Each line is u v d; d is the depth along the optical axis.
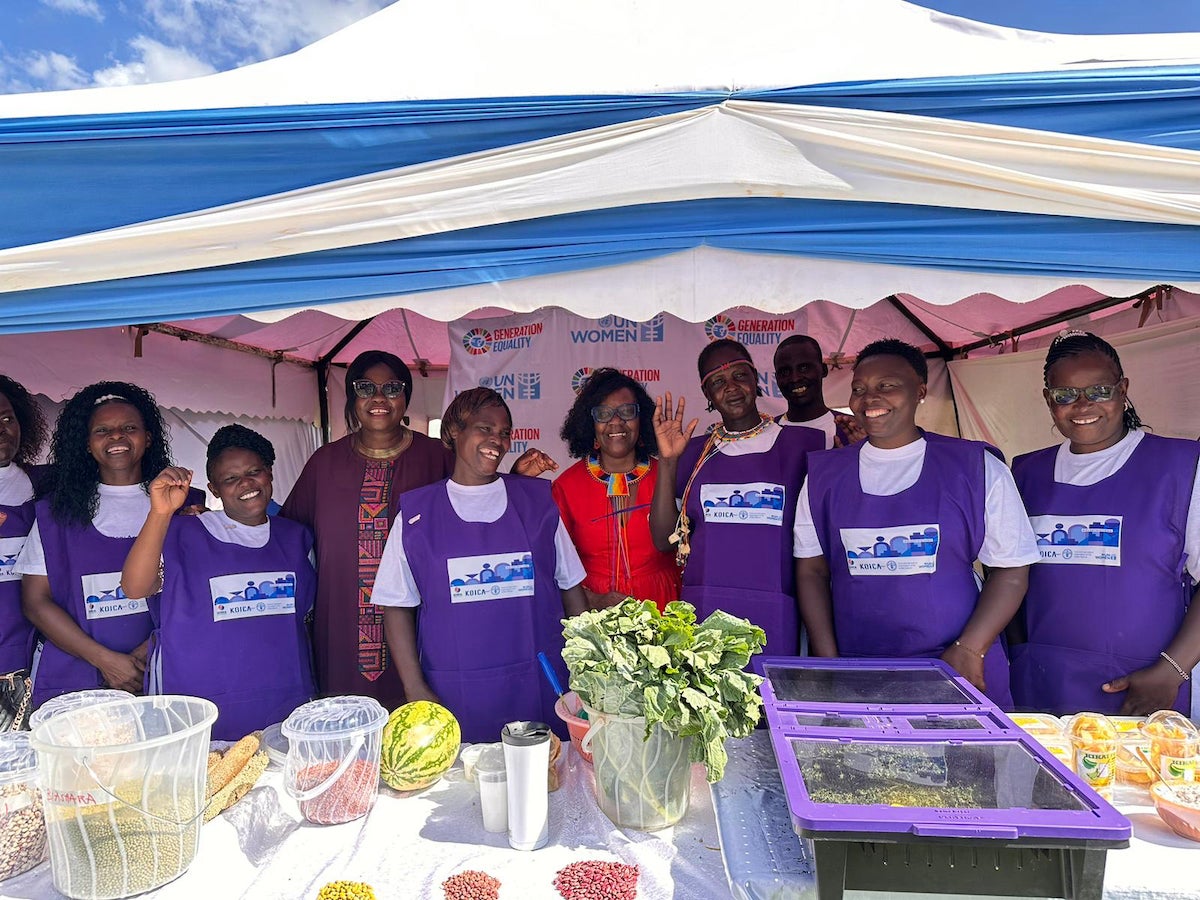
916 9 2.34
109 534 2.59
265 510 2.48
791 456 2.83
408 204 1.64
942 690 1.69
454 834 1.48
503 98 1.61
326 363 6.23
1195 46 1.86
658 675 1.39
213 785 1.52
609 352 4.36
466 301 1.77
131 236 1.62
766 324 4.31
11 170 1.60
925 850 1.13
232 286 1.71
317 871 1.35
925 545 2.26
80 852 1.24
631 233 1.73
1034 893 1.11
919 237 1.72
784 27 2.06
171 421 4.52
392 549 2.36
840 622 2.41
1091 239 1.72
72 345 3.69
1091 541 2.36
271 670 2.35
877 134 1.63
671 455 2.78
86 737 1.42
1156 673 2.22
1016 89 1.64
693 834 1.46
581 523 3.14
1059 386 2.39
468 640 2.28
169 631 2.27
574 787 1.65
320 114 1.61
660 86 1.65
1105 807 1.13
